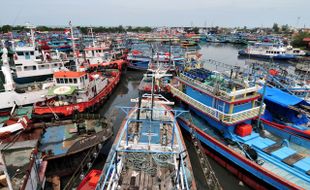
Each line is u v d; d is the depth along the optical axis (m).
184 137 21.95
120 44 80.19
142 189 12.17
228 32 186.50
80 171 16.12
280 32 175.62
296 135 18.27
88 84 27.05
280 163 15.15
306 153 17.11
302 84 33.56
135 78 47.78
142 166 13.28
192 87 21.47
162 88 28.27
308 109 20.77
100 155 18.64
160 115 19.41
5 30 118.31
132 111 20.61
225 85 19.84
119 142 14.36
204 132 18.95
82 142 16.16
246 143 17.27
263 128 20.00
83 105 24.81
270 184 14.10
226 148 16.84
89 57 45.97
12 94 24.22
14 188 10.71
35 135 16.64
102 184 11.18
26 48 33.44
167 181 12.64
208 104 19.88
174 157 13.40
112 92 36.44
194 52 60.97
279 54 69.12
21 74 31.75
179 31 171.38
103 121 20.02
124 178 12.85
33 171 12.38
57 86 25.00
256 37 130.00
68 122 20.05
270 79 35.03
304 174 14.05
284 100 21.16
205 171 16.92
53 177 15.03
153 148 14.07
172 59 43.53
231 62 68.06
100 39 91.56
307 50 85.69
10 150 13.40
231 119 17.23
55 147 16.42
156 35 124.38
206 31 185.88
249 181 15.59
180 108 24.30
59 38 99.38
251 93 18.72
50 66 33.78
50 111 23.09
